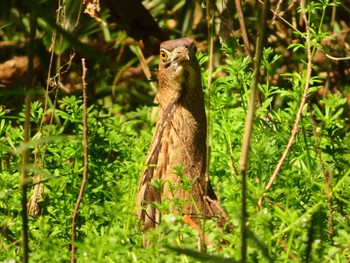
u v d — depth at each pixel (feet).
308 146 37.50
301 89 36.96
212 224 27.71
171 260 25.71
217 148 39.29
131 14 47.85
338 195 32.01
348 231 31.37
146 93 56.70
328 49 54.54
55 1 51.55
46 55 52.80
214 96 39.96
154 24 48.34
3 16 50.78
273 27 54.08
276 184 34.24
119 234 27.40
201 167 35.78
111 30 58.75
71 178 37.73
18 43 54.34
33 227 34.68
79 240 33.55
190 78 36.40
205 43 57.26
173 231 26.68
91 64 55.16
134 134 44.24
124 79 52.65
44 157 37.68
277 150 35.83
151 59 58.08
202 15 57.98
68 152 39.52
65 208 35.91
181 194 34.60
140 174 37.29
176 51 36.58
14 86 53.42
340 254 28.30
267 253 24.17
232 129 38.86
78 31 44.78
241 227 24.38
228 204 28.55
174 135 35.83
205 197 29.04
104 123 45.75
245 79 38.70
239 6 41.42
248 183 30.09
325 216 32.07
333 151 37.14
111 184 39.04
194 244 26.53
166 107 36.78
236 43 39.93
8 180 36.58
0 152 39.40
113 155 44.75
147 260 27.09
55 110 40.68
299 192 34.47
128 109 56.29
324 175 33.24
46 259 27.48
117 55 57.72
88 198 37.27
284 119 38.91
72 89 54.39
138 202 35.29
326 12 57.26
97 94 54.44
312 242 26.30
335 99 38.88
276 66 48.75
